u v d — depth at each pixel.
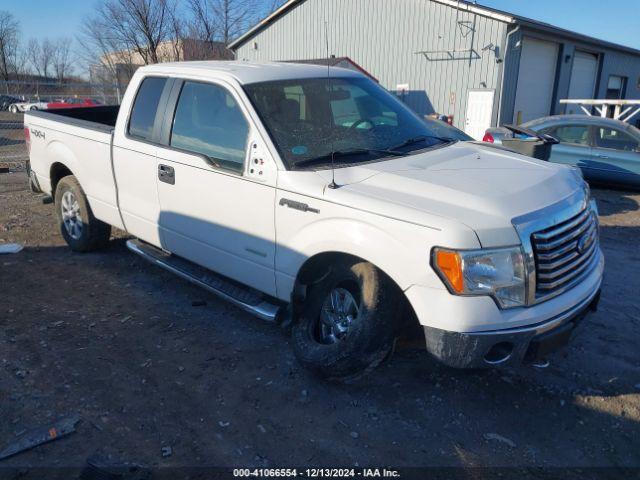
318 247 3.48
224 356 4.05
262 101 4.01
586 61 24.42
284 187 3.63
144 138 4.77
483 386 3.72
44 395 3.53
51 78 52.75
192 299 5.04
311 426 3.30
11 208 8.25
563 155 10.95
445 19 20.64
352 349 3.35
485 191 3.25
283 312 3.97
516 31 18.95
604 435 3.27
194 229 4.39
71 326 4.47
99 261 5.97
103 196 5.42
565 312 3.26
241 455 3.04
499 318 2.99
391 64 22.75
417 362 3.99
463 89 20.69
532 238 3.07
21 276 5.52
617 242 7.15
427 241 3.01
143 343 4.23
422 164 3.74
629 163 10.23
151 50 36.78
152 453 3.04
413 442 3.18
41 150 6.27
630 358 4.10
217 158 4.12
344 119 4.29
